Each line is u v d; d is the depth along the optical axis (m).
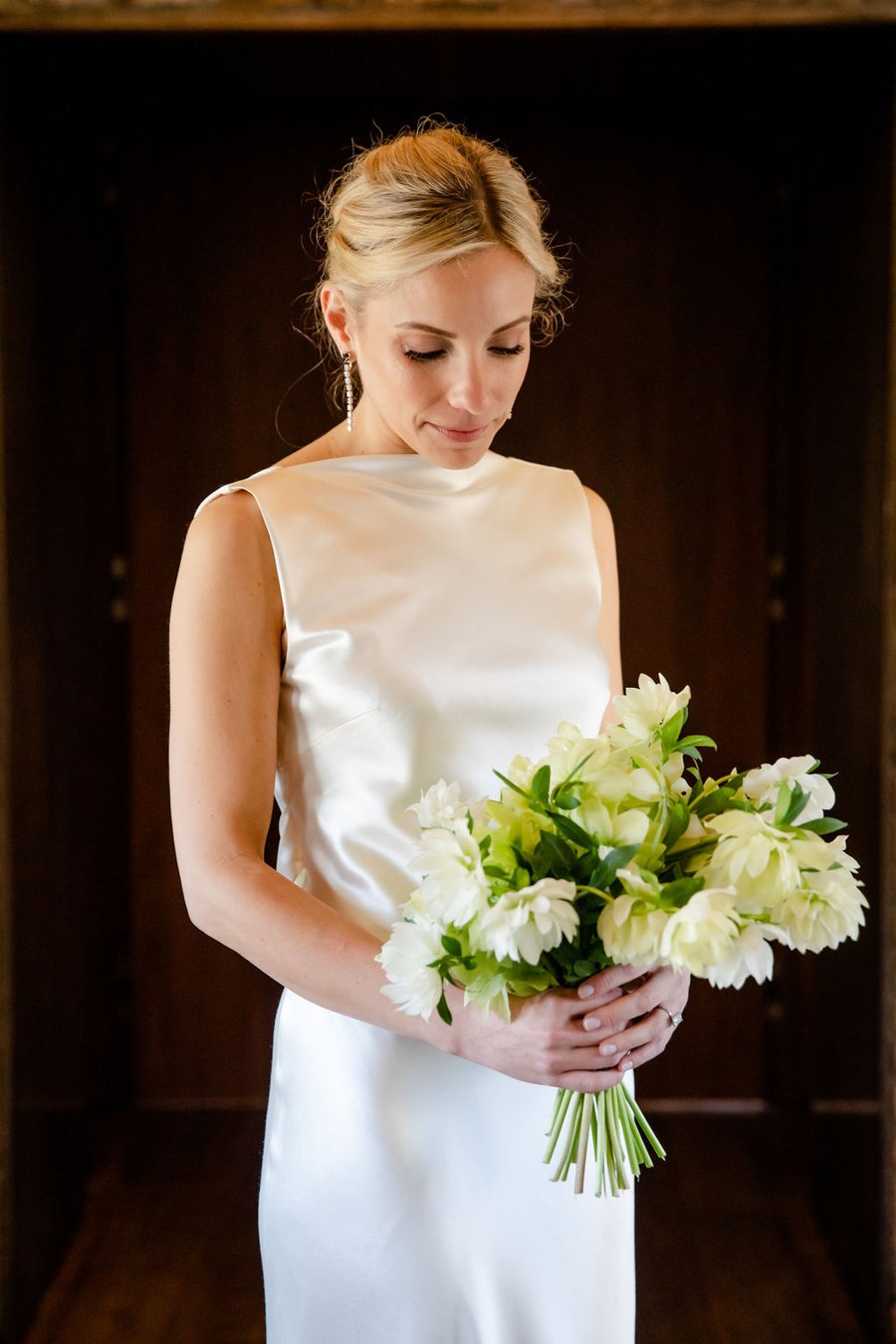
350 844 1.48
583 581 1.61
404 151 1.42
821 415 3.45
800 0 2.81
